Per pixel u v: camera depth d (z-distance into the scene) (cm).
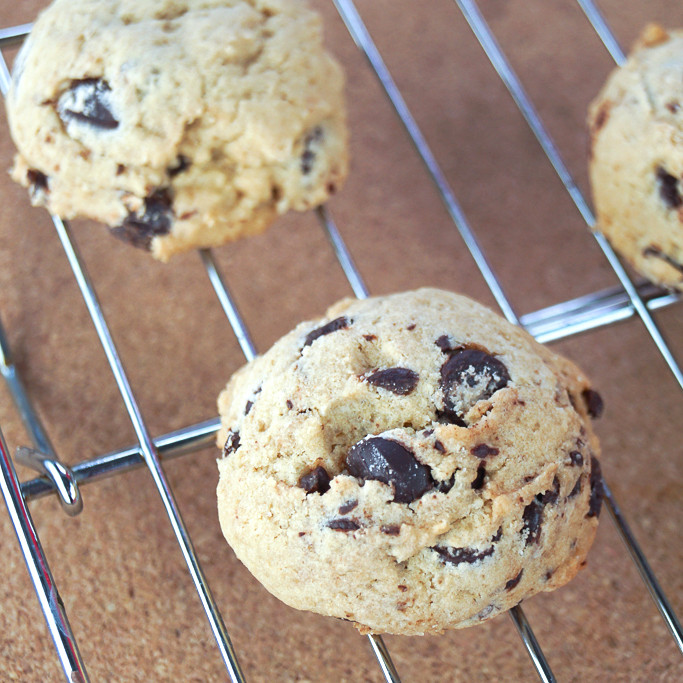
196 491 45
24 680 43
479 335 41
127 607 44
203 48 42
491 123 48
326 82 43
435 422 40
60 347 46
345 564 39
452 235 47
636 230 44
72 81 42
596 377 46
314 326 41
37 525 44
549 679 41
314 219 47
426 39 49
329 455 40
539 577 40
